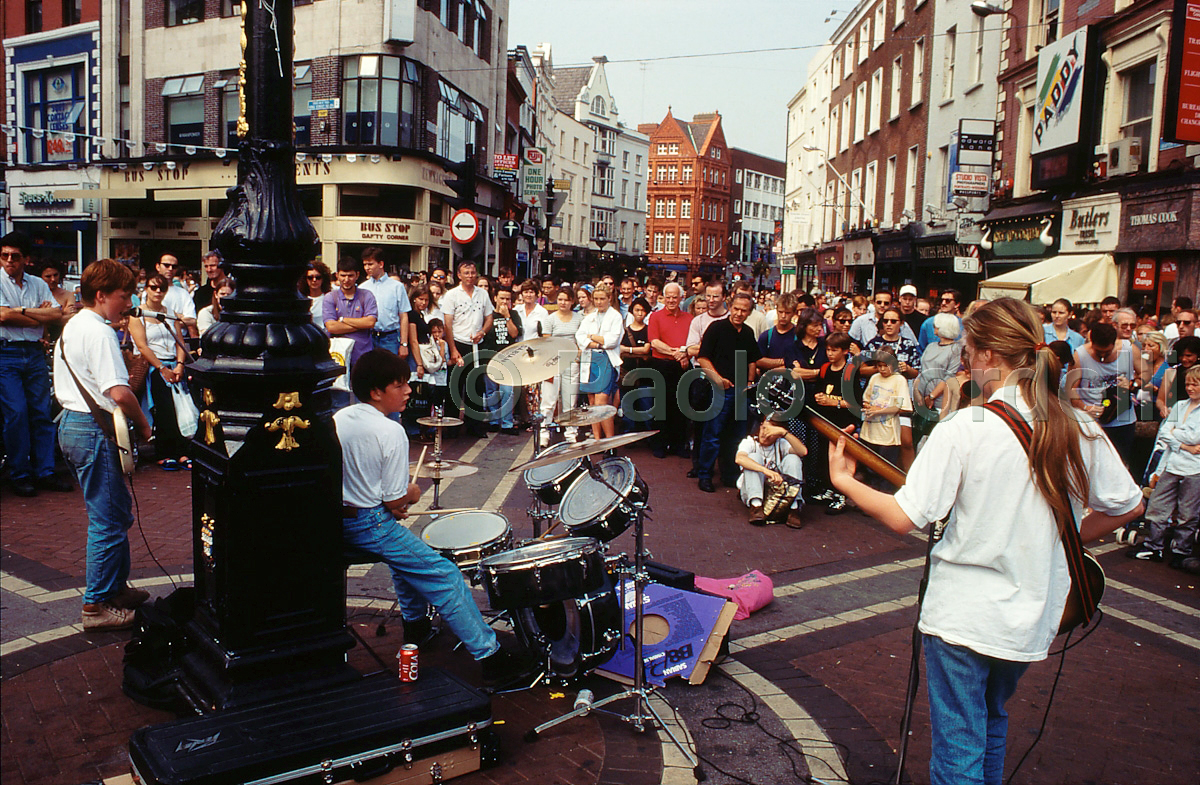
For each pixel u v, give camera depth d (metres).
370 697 3.42
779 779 3.39
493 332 10.61
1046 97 17.20
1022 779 3.47
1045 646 2.44
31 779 3.25
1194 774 3.53
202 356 3.59
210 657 3.63
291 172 3.61
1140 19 14.38
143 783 2.96
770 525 7.29
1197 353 7.41
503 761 3.46
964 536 2.45
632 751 3.56
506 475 8.67
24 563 5.57
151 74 25.80
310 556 3.65
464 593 3.96
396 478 3.88
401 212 24.52
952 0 23.34
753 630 4.95
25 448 7.16
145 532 6.25
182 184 25.39
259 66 3.49
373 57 23.03
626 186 69.44
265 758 2.95
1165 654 4.78
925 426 8.05
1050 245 17.39
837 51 37.53
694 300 11.18
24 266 7.62
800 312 8.26
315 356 3.58
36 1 28.05
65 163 27.39
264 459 3.49
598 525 3.75
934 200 24.81
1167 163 13.79
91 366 4.30
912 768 3.50
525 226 37.38
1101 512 2.59
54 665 4.18
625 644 4.34
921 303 11.65
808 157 44.59
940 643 2.50
